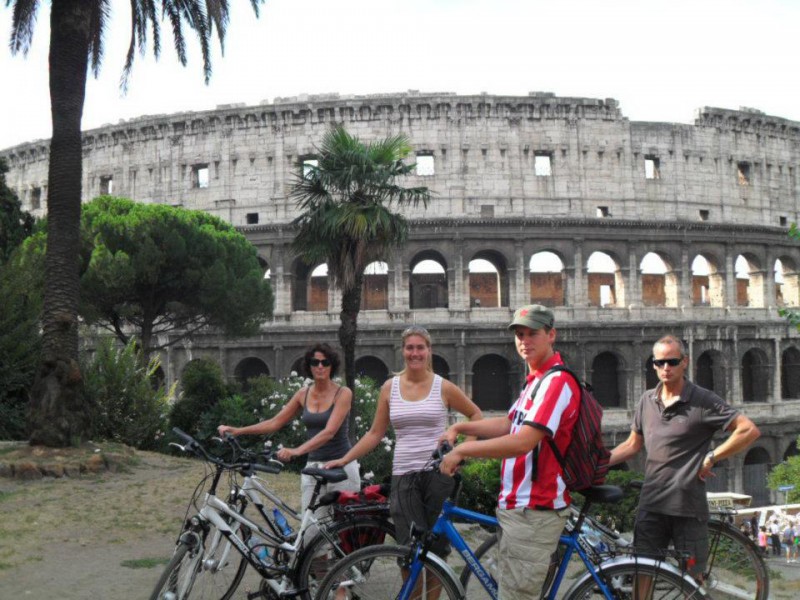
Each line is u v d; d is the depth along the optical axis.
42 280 36.78
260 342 71.06
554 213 73.81
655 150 76.62
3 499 20.98
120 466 26.12
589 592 8.55
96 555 15.34
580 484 8.45
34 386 26.84
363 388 41.78
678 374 10.38
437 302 83.75
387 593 9.15
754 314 75.81
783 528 25.58
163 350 72.06
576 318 71.62
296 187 36.19
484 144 73.81
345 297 35.31
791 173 83.00
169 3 35.38
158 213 55.47
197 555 9.99
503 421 9.71
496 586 8.81
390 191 35.44
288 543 10.66
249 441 35.50
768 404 73.56
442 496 10.12
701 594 8.33
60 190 27.69
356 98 73.69
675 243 75.00
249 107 75.19
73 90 28.41
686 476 10.20
